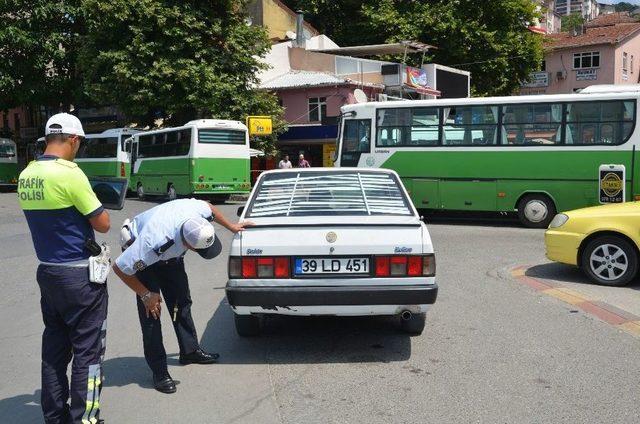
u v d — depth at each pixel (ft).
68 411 13.26
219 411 14.30
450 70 108.27
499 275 29.68
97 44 88.74
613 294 25.35
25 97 102.47
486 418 13.65
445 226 51.47
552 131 49.16
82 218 12.66
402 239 17.17
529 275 29.53
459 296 25.35
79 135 12.98
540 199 49.70
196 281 29.76
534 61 118.52
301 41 118.62
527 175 49.85
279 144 104.53
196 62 87.61
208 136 79.00
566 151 48.67
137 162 92.99
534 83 176.04
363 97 69.31
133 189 95.14
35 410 14.83
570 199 48.78
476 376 16.25
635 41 176.35
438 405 14.40
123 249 15.51
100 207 12.65
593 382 15.66
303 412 14.15
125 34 87.20
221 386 15.87
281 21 127.44
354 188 20.81
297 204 19.81
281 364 17.51
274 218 18.65
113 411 14.39
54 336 13.10
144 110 86.99
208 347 19.16
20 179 12.59
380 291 16.87
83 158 106.11
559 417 13.64
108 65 87.40
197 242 14.32
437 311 23.00
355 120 55.88
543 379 15.92
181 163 80.74
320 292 16.87
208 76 85.56
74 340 12.84
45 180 12.28
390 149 54.39
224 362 17.75
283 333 20.61
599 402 14.42
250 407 14.49
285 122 98.07
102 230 12.73
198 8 88.58
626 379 15.83
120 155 98.22
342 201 19.93
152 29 85.40
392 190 20.76
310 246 17.08
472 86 118.42
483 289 26.61
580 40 171.94
